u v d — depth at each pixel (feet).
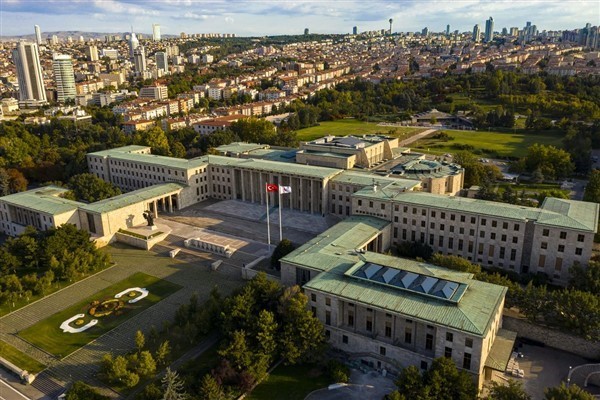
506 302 388.37
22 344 397.80
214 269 524.11
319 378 347.56
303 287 379.76
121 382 345.92
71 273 490.49
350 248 452.76
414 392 290.56
